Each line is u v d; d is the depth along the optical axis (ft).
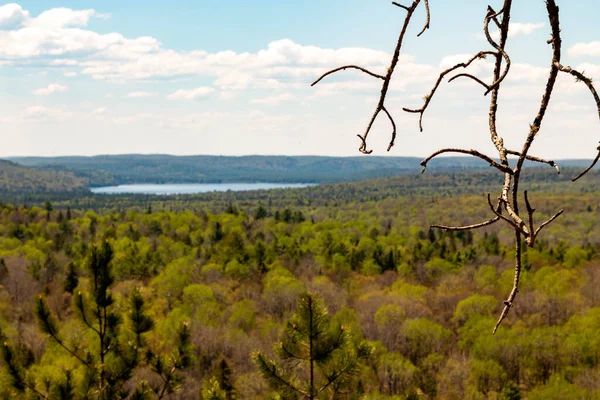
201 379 186.80
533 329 222.07
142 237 474.08
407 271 352.49
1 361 43.06
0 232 501.15
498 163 7.66
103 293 46.50
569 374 200.44
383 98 8.63
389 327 231.71
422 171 7.99
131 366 46.68
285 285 282.56
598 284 292.81
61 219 561.84
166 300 275.39
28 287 292.20
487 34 8.16
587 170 7.16
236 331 217.77
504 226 615.98
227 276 331.98
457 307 260.62
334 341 32.40
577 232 634.84
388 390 192.13
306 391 32.48
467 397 194.59
